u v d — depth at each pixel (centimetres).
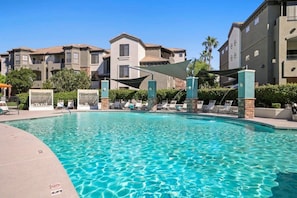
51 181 479
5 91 4675
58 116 2156
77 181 592
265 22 2730
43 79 4728
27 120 1817
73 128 1475
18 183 468
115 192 528
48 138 1141
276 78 2558
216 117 1962
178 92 2862
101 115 2350
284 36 2488
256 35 3025
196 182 585
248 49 3350
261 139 1102
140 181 593
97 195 512
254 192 521
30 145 796
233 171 658
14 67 4819
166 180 599
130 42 4012
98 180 599
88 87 3875
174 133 1290
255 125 1545
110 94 3294
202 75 3756
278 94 1856
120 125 1623
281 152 857
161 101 2998
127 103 2959
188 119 2011
